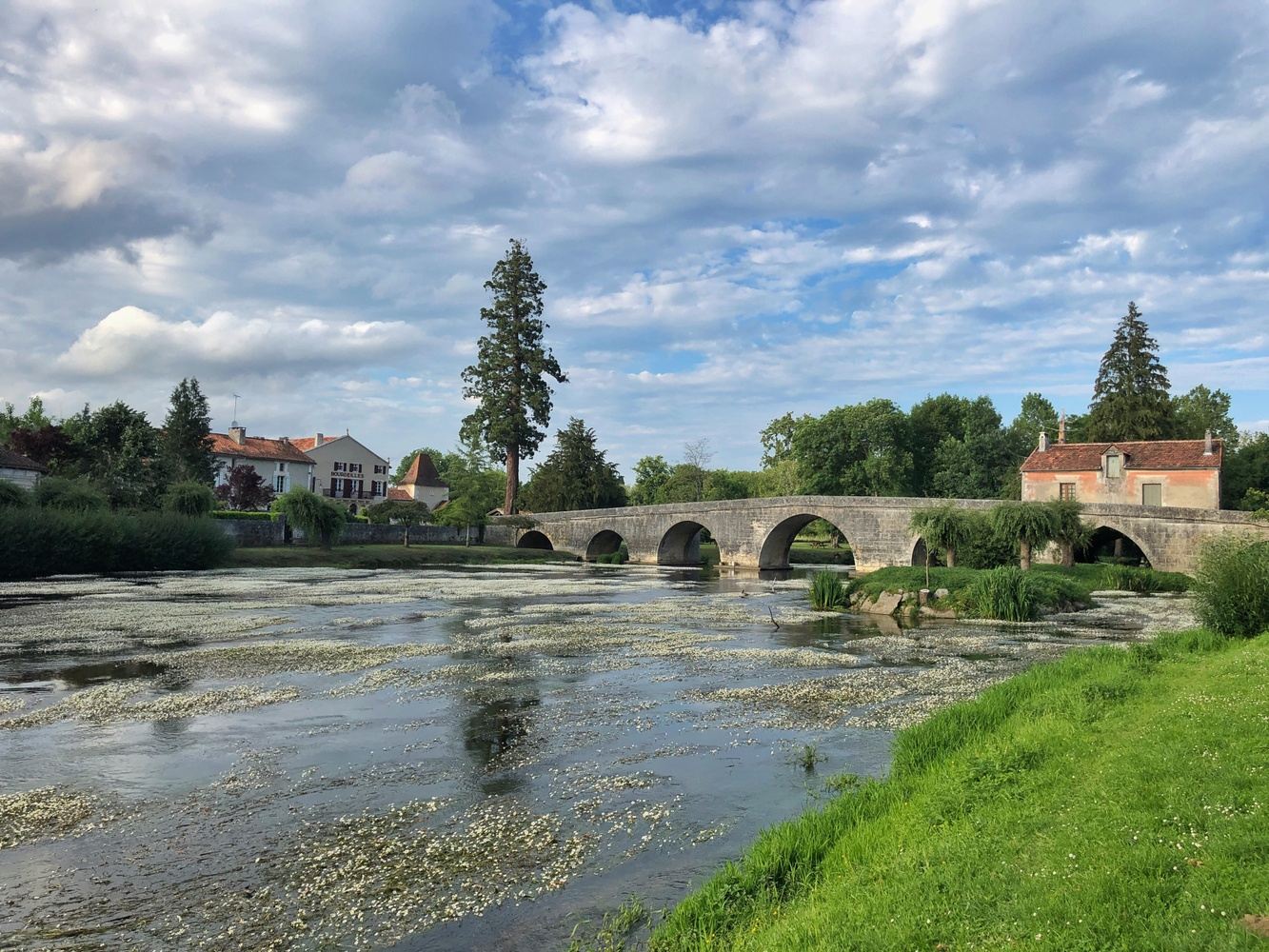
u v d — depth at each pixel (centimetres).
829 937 581
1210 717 975
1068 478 5897
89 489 5225
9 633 2494
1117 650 1762
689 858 881
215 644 2325
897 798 933
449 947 698
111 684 1766
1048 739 1018
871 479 8431
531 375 8162
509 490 8194
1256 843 607
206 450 8838
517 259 8075
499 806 1044
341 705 1588
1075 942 508
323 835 951
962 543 3881
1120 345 7250
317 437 11688
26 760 1241
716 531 6656
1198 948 480
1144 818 691
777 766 1209
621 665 2034
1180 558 4453
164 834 954
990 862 663
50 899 794
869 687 1780
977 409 9688
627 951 674
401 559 6400
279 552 5869
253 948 700
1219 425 8950
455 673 1912
